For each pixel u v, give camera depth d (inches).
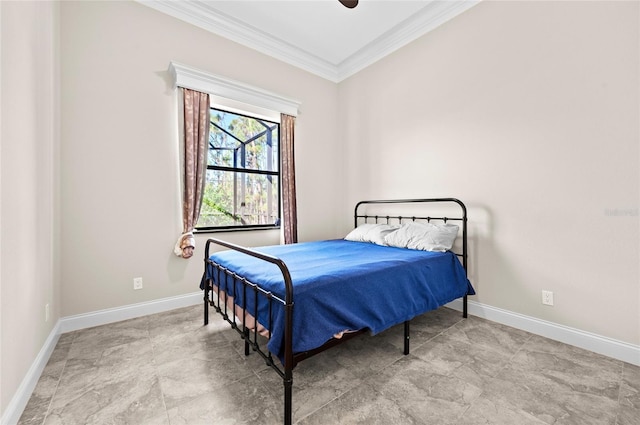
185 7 98.7
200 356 65.5
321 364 62.1
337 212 148.6
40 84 60.7
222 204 117.4
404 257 76.6
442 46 101.4
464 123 95.0
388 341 73.7
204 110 101.3
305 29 112.7
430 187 106.0
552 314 75.4
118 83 87.7
